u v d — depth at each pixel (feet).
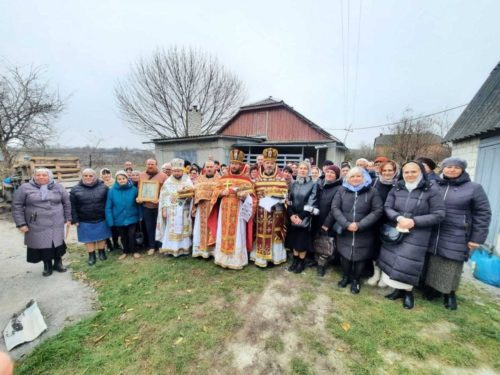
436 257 9.48
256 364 6.83
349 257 10.21
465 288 11.19
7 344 7.53
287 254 14.78
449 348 7.35
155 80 58.59
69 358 6.98
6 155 34.58
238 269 12.33
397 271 9.12
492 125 15.37
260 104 54.85
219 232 12.57
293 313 9.00
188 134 52.49
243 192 11.80
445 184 9.49
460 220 8.93
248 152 49.32
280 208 12.29
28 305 9.03
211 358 7.02
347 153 79.51
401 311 9.11
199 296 10.03
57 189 11.96
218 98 65.36
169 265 12.89
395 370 6.61
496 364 6.84
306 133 51.49
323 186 12.05
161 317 8.73
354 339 7.68
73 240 17.98
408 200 9.18
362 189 10.00
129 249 14.75
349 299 9.89
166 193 13.71
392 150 53.31
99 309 9.39
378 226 10.59
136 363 6.83
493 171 15.98
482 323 8.51
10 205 27.55
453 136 21.21
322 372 6.58
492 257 12.19
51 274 12.30
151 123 61.98
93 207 13.04
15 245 17.13
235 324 8.40
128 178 14.10
